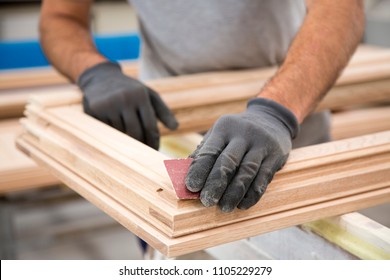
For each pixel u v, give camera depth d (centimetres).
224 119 79
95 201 84
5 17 297
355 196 85
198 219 72
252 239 98
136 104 107
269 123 82
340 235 83
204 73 135
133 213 77
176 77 132
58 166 97
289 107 88
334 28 96
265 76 131
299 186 80
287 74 92
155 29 135
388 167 88
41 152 104
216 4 125
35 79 220
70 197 227
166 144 127
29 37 303
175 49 135
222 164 71
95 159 88
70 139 98
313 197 82
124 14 323
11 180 156
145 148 86
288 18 130
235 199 71
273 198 78
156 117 112
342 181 84
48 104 112
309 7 104
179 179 72
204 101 123
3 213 199
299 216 79
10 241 202
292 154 85
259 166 75
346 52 96
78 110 110
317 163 82
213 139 76
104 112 106
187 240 70
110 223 257
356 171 85
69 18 141
